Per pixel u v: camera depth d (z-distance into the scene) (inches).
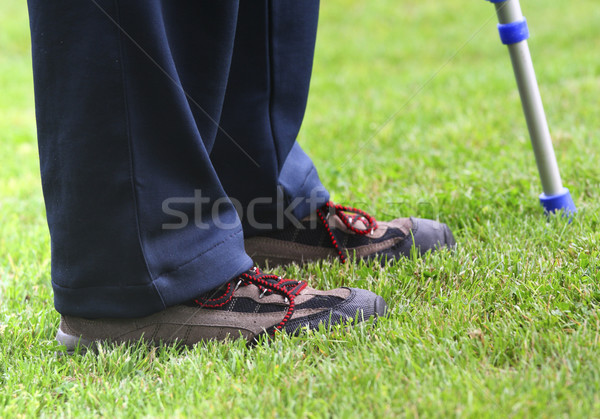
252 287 165.9
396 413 125.3
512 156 302.5
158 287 148.1
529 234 211.6
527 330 146.9
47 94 138.9
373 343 153.0
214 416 128.2
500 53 683.4
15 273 217.6
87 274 148.4
